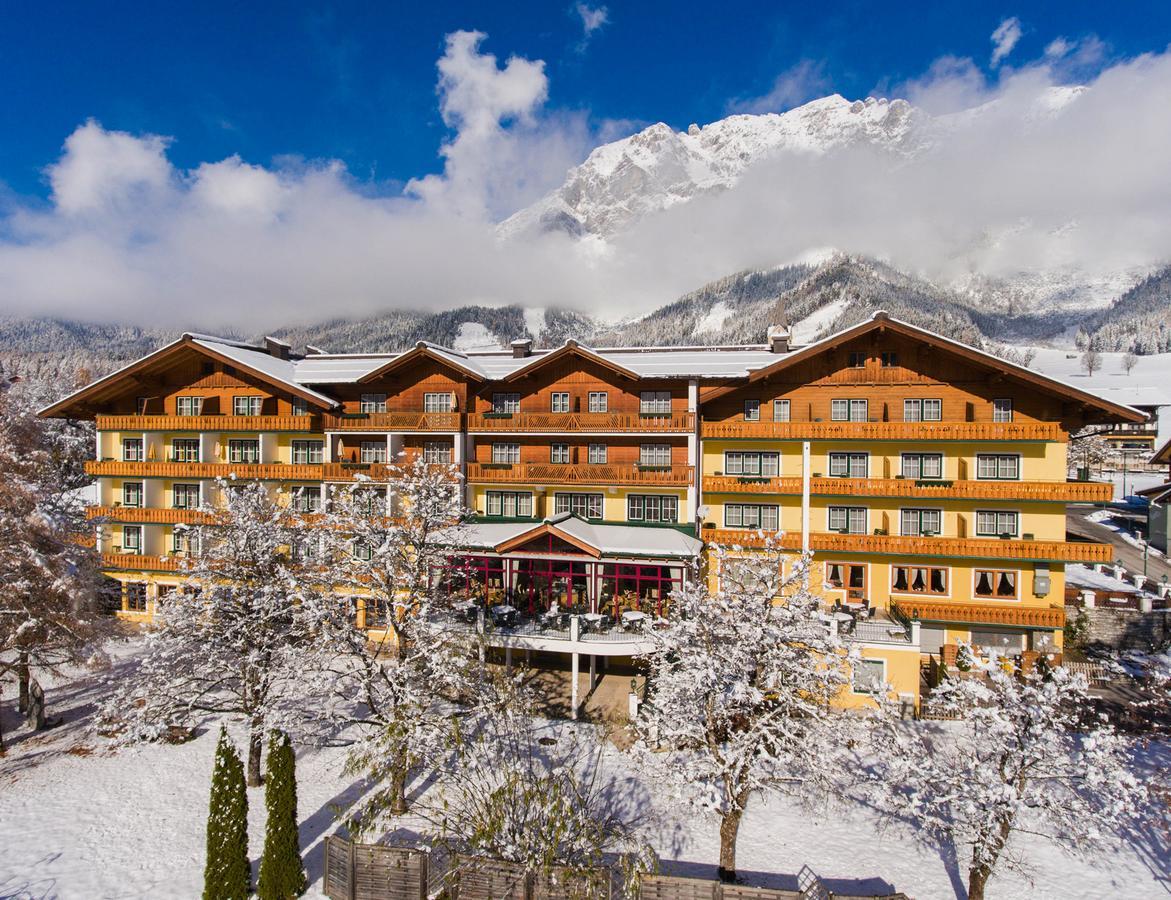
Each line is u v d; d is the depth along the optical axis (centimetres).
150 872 2022
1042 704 1850
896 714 2211
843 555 3528
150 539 4200
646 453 3803
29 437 2908
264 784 2489
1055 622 3192
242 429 4059
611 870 1900
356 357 4566
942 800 1855
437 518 2581
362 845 1875
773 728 1961
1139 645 3653
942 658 3225
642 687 2972
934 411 3497
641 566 3522
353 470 3903
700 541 3509
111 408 4388
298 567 2862
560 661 3484
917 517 3488
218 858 1828
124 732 2616
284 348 4634
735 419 3741
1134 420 3091
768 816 2303
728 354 4022
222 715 3025
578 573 3381
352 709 2955
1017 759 1861
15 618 2700
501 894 1800
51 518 2697
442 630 2469
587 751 2647
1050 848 2136
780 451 3659
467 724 2475
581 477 3734
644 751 2109
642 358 4050
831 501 3581
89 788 2464
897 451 3519
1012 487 3269
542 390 3912
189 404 4281
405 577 2492
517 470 3812
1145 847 2127
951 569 3416
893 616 3222
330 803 2355
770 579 2175
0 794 2411
